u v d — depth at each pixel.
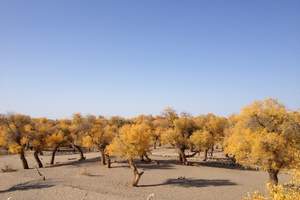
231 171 64.56
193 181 53.97
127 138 50.91
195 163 74.75
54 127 82.19
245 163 38.75
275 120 38.06
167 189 47.78
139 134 50.72
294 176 12.70
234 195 43.47
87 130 71.81
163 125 91.06
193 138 72.62
